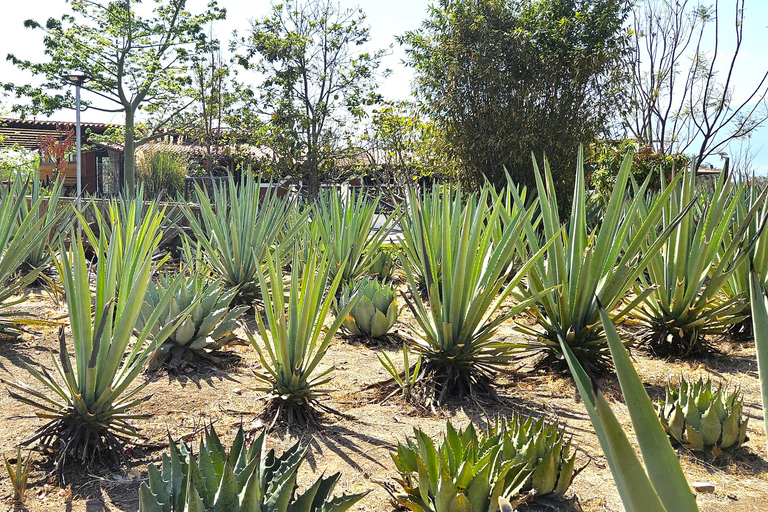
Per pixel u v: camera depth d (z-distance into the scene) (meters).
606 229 4.97
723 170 5.80
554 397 4.93
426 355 4.89
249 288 7.65
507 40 14.55
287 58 21.14
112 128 27.64
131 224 4.20
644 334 6.30
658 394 5.02
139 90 27.14
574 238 5.21
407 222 7.27
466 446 3.11
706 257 5.84
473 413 4.55
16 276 7.89
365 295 6.53
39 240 6.06
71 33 25.59
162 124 27.31
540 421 3.37
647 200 7.15
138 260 3.74
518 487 2.99
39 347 5.82
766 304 1.20
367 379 5.29
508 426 3.53
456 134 15.02
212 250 7.63
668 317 6.09
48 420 4.14
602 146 15.44
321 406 4.39
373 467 3.62
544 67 14.43
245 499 2.08
